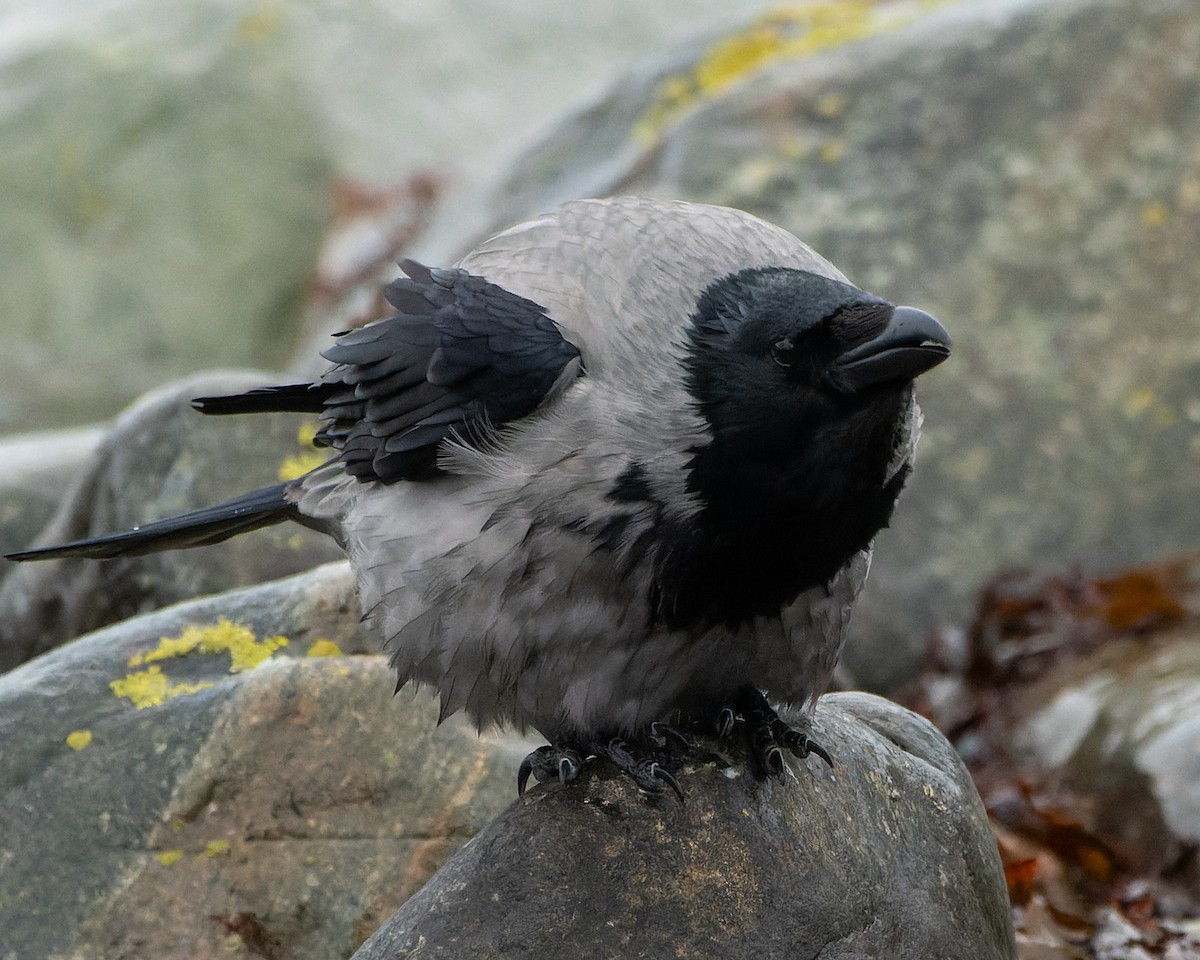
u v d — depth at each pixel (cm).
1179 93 1516
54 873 843
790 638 762
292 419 1194
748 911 721
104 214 2450
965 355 1450
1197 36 1528
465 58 2689
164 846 852
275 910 843
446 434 732
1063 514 1418
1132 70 1523
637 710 765
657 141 1633
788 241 773
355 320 1925
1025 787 1157
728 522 712
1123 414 1441
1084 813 1138
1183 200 1488
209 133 2488
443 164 2567
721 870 729
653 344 719
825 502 712
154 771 866
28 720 891
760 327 704
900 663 1375
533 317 737
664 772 748
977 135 1521
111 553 923
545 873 724
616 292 735
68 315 2414
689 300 723
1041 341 1455
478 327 739
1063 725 1219
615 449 713
